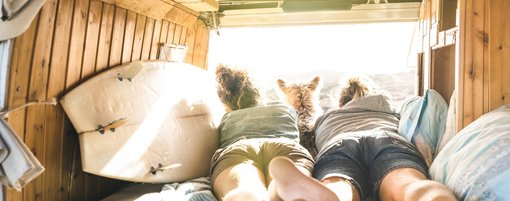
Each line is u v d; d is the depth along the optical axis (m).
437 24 2.03
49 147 1.50
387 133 1.71
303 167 1.60
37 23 1.32
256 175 1.51
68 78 1.55
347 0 2.52
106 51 1.76
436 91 2.02
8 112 1.24
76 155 1.66
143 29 2.01
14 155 1.18
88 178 1.75
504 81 1.58
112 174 1.55
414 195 1.12
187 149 1.88
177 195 1.55
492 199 1.03
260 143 1.77
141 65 1.88
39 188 1.45
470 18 1.62
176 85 2.01
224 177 1.55
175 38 2.38
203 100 2.14
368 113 2.20
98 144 1.51
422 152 1.73
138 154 1.65
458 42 1.63
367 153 1.63
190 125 1.96
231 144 1.86
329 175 1.46
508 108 1.47
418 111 1.85
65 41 1.48
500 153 1.10
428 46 2.22
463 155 1.28
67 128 1.59
